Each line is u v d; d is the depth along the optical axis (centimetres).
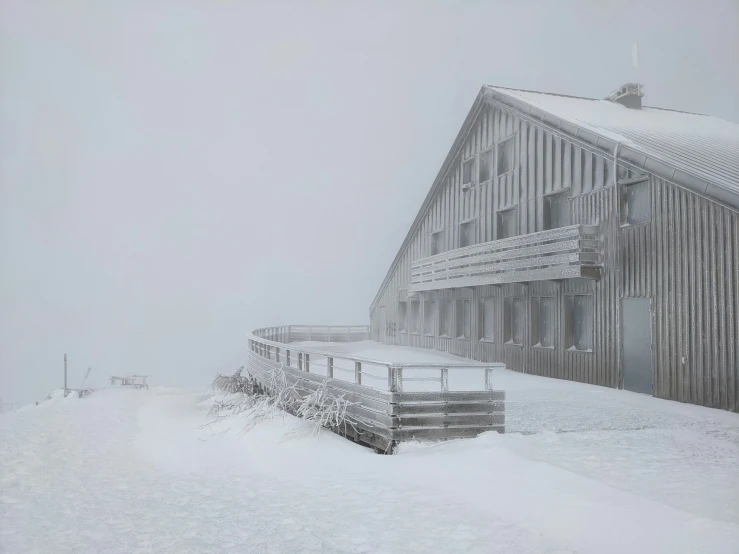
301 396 1175
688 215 1283
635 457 755
